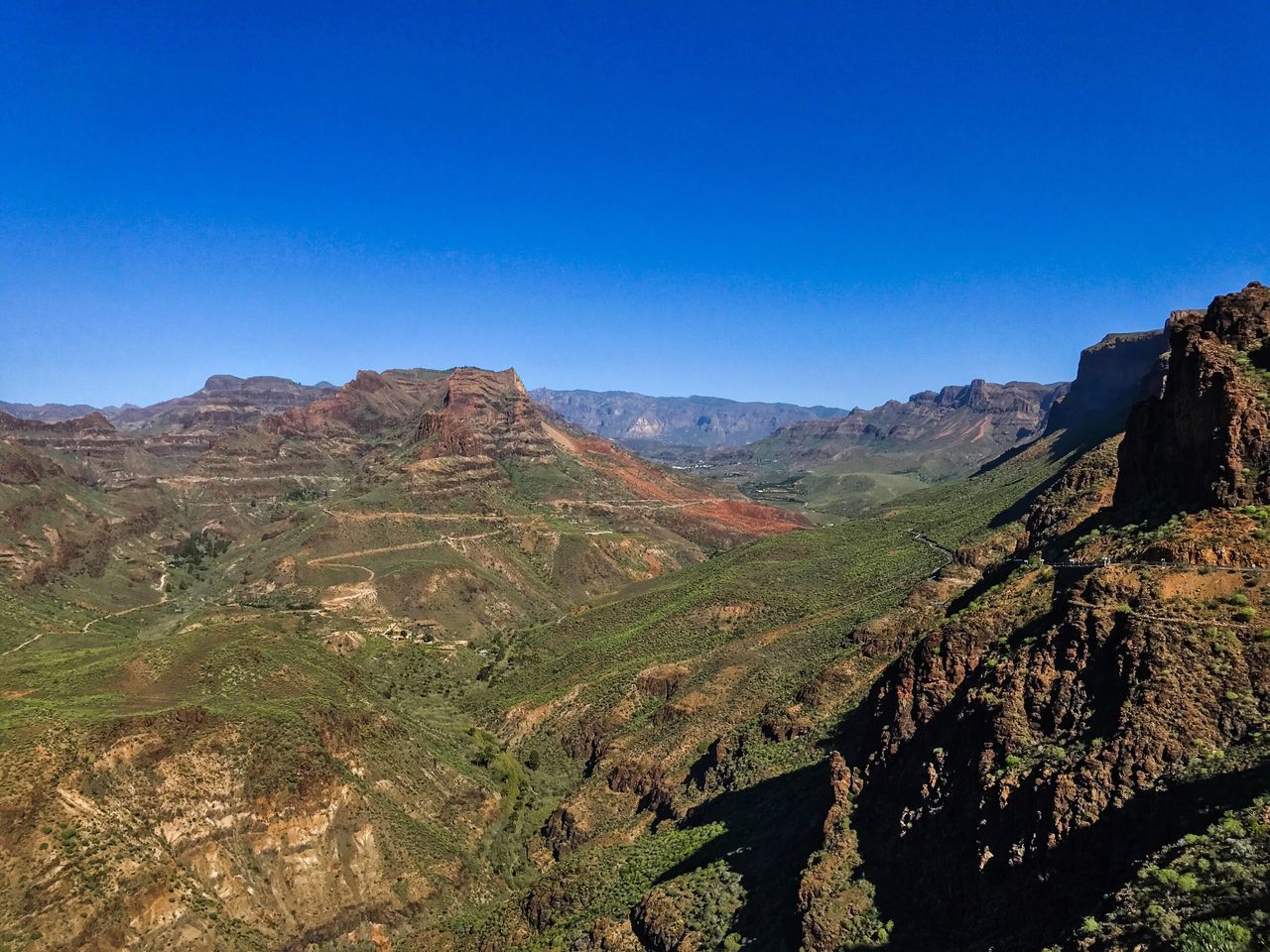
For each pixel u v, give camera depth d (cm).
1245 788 2659
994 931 3106
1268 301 4328
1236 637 3161
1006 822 3338
